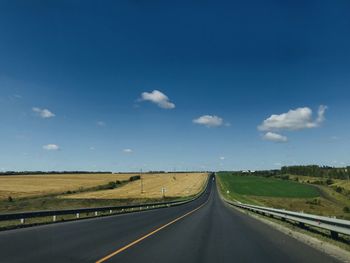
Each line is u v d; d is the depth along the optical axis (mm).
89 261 11562
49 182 128125
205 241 16578
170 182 154125
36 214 25375
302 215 20375
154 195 104188
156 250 13844
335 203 101438
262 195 119438
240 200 83938
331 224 16078
